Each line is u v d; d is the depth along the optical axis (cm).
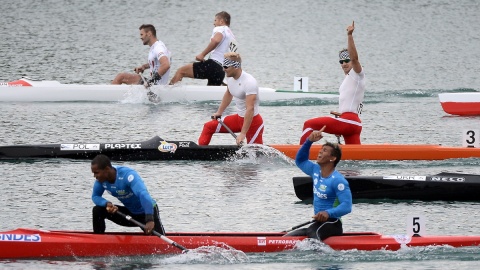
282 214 5869
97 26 14750
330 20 15450
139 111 9344
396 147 7281
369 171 6944
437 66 12312
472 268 4841
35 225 5547
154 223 4975
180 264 4891
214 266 4869
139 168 7031
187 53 13238
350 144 7294
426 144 7850
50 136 8031
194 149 7269
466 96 9269
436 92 10638
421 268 4841
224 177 6769
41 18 15150
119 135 8131
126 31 14450
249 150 7238
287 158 7206
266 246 5041
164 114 9181
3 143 7700
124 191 4916
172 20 15325
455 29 14688
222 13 9775
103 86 9919
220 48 9869
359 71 7150
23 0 16388
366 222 5722
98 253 4959
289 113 9419
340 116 7256
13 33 14050
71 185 6475
